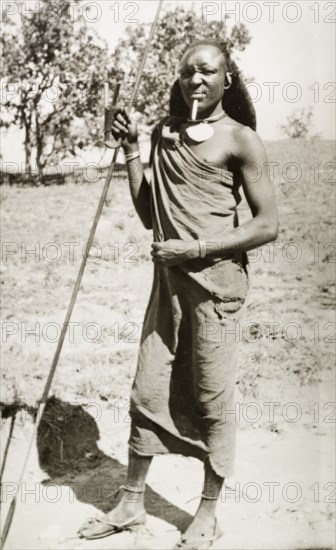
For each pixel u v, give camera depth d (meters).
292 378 4.41
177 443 3.11
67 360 4.23
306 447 3.78
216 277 2.95
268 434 3.90
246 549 3.01
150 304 3.14
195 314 2.97
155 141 3.14
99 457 3.68
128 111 3.13
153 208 3.05
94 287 4.80
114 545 3.05
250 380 4.35
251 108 3.02
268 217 2.96
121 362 4.32
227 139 2.94
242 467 3.60
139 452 3.09
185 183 2.94
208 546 3.01
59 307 4.68
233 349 3.02
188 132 2.95
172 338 3.04
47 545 3.04
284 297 5.41
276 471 3.57
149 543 3.06
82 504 3.33
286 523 3.18
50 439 3.73
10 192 4.93
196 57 2.92
